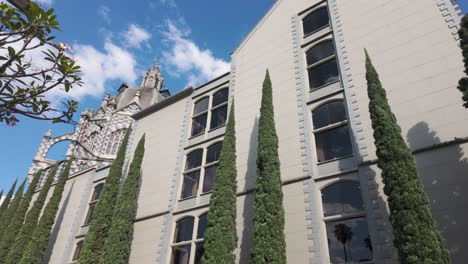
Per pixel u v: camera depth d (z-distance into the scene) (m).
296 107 17.53
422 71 14.16
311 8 20.88
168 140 23.59
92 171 28.02
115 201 20.50
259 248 12.09
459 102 12.63
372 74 13.28
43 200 26.62
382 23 16.72
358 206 13.05
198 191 19.22
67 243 24.34
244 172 17.33
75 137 51.12
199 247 17.06
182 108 24.66
